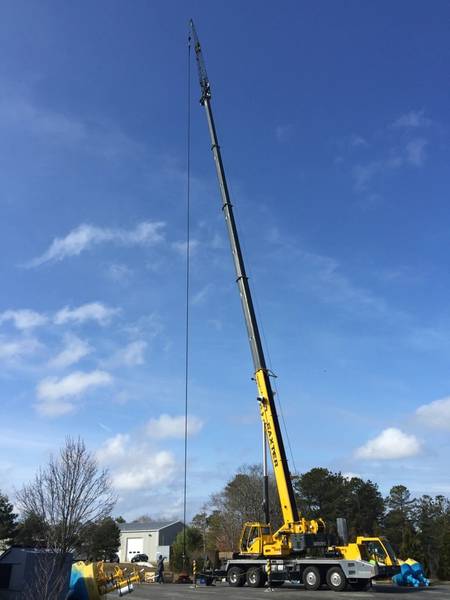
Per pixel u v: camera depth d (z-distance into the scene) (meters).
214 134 32.53
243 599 20.45
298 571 25.30
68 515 15.39
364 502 64.25
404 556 45.94
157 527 84.31
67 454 23.86
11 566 15.22
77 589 14.09
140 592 24.39
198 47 35.09
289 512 25.64
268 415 26.50
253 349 27.58
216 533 61.72
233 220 30.05
